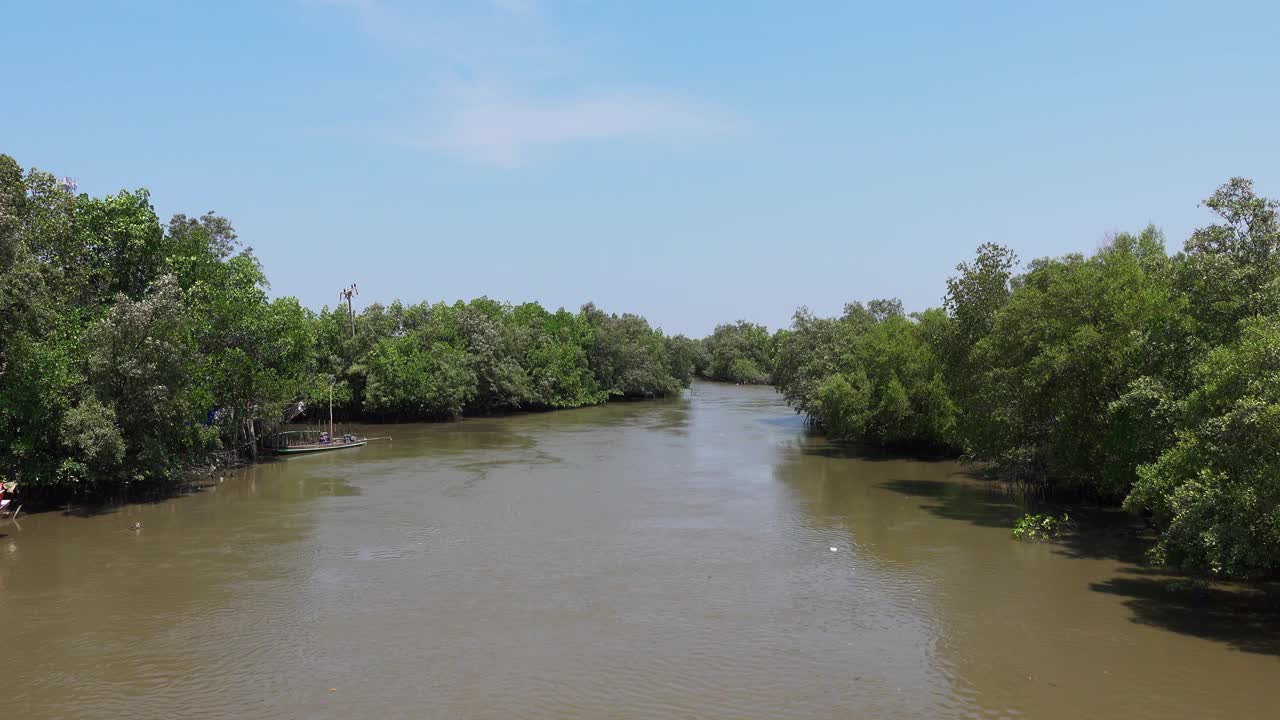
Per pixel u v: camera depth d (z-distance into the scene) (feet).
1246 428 66.39
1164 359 94.94
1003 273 145.59
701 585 90.12
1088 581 90.63
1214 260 87.45
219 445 163.53
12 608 82.17
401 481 162.71
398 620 78.69
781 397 478.59
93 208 157.17
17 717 58.13
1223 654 68.39
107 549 106.11
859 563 99.04
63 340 135.85
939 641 72.64
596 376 437.99
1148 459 95.96
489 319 379.96
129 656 69.62
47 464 125.59
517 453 209.77
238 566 97.91
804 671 66.18
